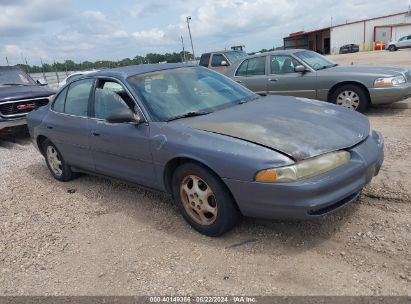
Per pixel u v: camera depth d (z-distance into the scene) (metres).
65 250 3.93
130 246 3.86
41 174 6.49
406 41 45.81
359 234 3.57
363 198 4.25
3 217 4.84
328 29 65.88
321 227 3.76
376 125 7.61
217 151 3.46
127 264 3.55
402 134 6.73
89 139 4.87
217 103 4.46
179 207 4.03
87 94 5.05
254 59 9.86
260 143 3.37
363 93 8.43
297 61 9.18
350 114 4.14
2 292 3.35
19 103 9.24
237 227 3.92
